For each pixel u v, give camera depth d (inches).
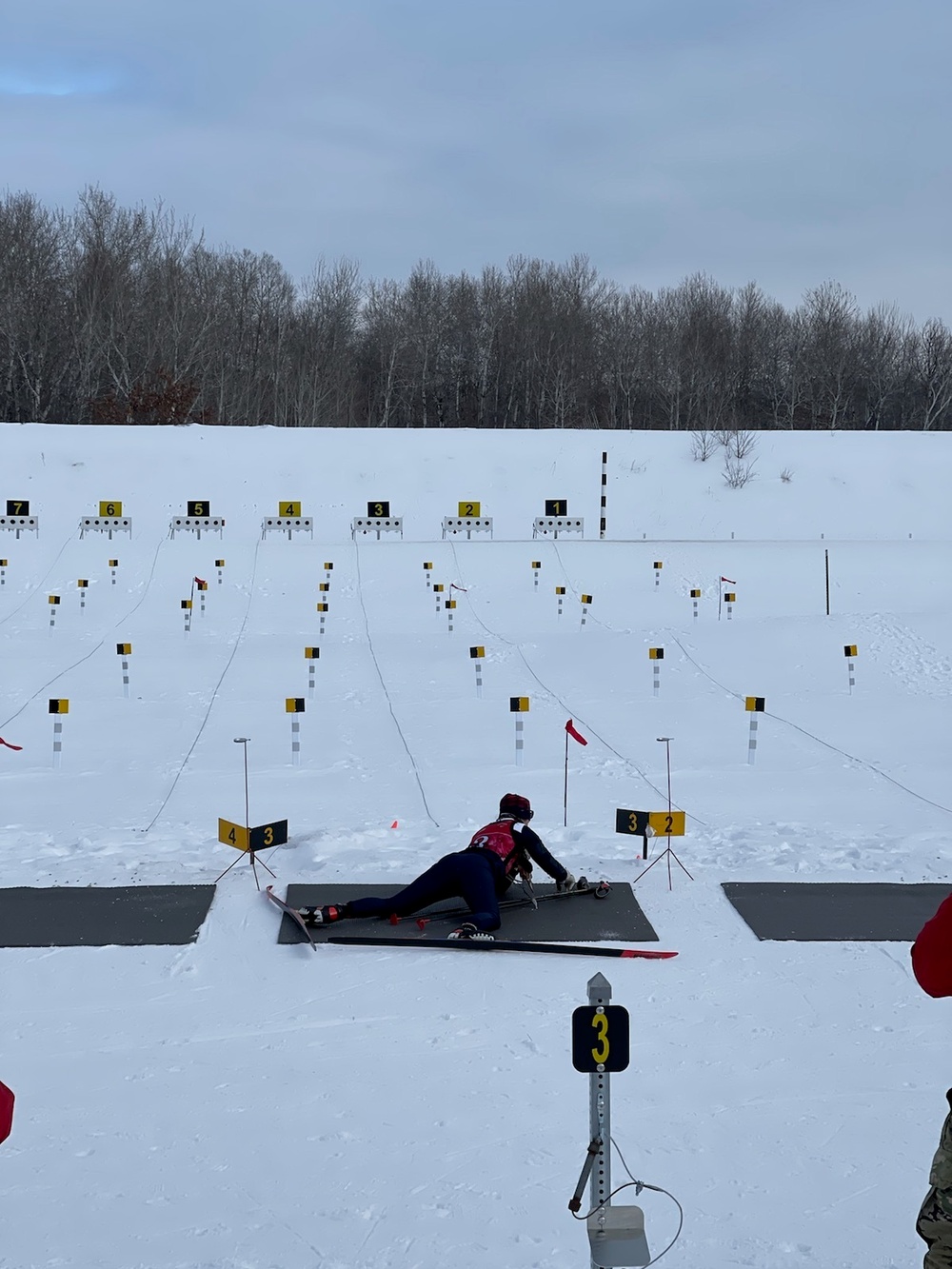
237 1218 166.9
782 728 655.1
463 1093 204.1
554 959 267.4
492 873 291.6
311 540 1772.9
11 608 1255.5
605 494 1962.4
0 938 278.2
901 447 2137.1
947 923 113.3
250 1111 197.8
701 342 3371.1
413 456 2060.8
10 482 1889.8
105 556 1491.1
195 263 3302.2
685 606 1338.6
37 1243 160.7
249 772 548.4
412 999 245.0
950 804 472.4
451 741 625.3
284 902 303.3
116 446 2031.3
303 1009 239.8
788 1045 222.7
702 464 2075.5
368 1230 163.8
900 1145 186.9
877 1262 156.0
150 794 500.4
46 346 2869.1
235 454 2027.6
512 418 3361.2
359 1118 195.5
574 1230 163.6
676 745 611.5
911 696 749.3
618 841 389.1
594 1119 140.1
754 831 401.1
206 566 1457.9
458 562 1498.5
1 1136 112.7
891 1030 229.1
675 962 265.3
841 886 320.2
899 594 1408.7
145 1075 211.0
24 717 704.4
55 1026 231.6
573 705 732.7
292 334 3329.2
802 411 3476.9
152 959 266.2
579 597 1366.9
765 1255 157.9
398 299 3474.4
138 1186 175.2
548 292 3400.6
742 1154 184.4
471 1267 155.0
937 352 3464.6
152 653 964.6
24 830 420.8
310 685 780.6
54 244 3085.6
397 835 389.1
